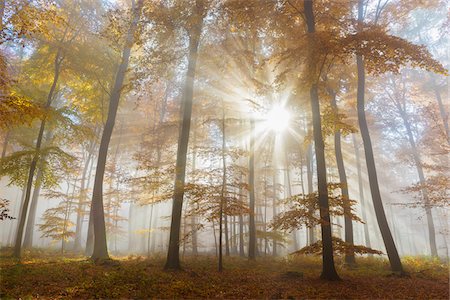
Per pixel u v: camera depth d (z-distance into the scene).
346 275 11.55
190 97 13.85
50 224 19.53
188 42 14.10
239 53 15.44
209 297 7.89
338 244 11.00
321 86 12.26
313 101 11.80
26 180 15.41
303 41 11.58
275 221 11.85
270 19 12.83
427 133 22.81
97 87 19.00
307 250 11.07
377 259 16.67
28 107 9.23
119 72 17.45
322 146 11.37
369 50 9.83
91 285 8.37
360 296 8.15
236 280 10.15
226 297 7.93
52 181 16.05
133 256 17.08
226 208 11.93
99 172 15.59
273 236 20.27
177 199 12.56
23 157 14.90
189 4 12.72
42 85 21.20
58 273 9.94
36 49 16.92
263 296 8.05
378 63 10.46
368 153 13.92
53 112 14.96
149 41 14.21
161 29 13.36
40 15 9.39
